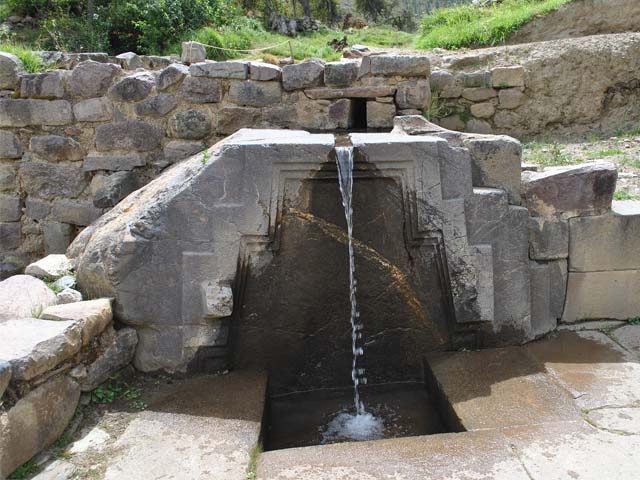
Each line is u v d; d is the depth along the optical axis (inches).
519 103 281.3
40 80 201.2
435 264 134.0
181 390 124.9
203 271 127.7
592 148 242.2
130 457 100.6
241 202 125.8
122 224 133.0
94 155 204.2
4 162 209.9
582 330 148.0
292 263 130.6
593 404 112.6
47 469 97.7
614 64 274.8
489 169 137.8
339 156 124.3
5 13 517.7
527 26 331.3
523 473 92.4
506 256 137.6
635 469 92.5
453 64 296.5
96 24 478.3
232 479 94.3
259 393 122.3
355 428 122.3
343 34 632.4
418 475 92.9
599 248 146.0
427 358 136.0
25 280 130.9
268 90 199.3
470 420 108.9
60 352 105.0
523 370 126.7
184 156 201.2
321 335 135.6
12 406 94.7
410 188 128.3
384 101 198.5
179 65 199.3
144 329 130.2
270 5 776.9
